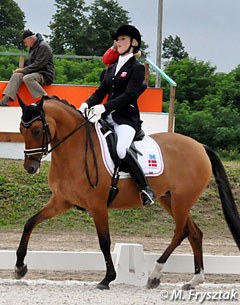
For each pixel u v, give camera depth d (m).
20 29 51.34
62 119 10.80
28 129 10.61
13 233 16.48
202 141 35.09
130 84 11.07
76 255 12.04
